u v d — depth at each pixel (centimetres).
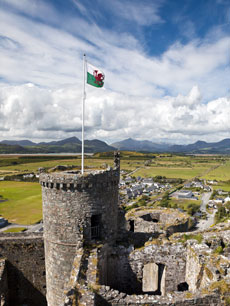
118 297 1169
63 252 1535
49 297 1650
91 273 1307
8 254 2034
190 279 1557
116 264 1650
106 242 1591
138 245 1822
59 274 1565
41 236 2114
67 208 1498
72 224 1505
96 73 1719
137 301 1149
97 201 1524
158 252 1666
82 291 1153
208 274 1339
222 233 1906
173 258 1662
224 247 1720
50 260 1598
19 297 2078
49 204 1552
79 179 1458
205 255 1473
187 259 1641
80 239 1491
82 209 1495
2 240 2017
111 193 1608
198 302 1160
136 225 2402
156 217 2719
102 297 1173
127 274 1667
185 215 2533
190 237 1855
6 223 6725
